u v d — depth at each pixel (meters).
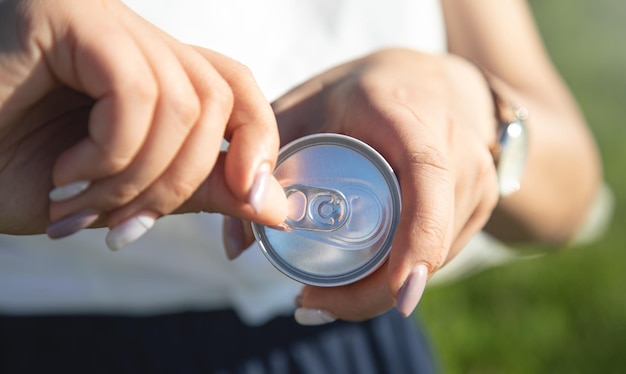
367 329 0.58
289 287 0.54
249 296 0.53
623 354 1.04
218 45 0.45
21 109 0.30
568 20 1.79
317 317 0.36
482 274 1.11
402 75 0.38
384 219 0.33
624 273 1.13
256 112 0.31
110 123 0.28
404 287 0.32
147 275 0.52
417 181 0.32
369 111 0.34
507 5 0.57
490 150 0.42
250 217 0.32
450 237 0.32
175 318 0.55
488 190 0.37
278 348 0.56
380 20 0.50
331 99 0.36
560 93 0.56
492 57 0.54
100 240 0.49
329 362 0.57
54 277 0.52
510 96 0.46
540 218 0.52
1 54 0.29
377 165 0.33
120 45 0.28
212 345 0.55
